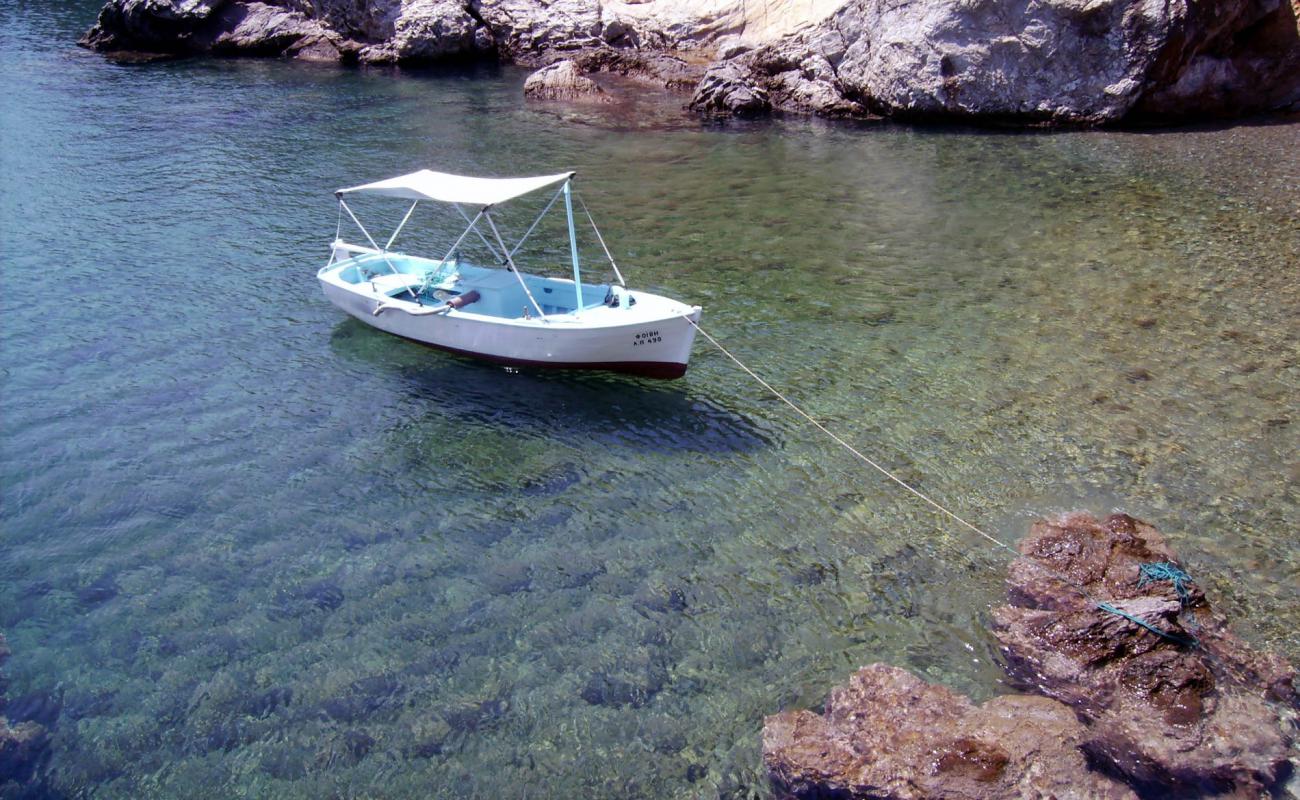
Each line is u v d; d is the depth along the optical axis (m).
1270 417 18.11
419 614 13.91
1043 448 17.47
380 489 16.84
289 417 19.05
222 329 22.50
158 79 47.94
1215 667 12.27
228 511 16.28
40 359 21.02
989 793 10.22
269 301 23.92
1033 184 31.27
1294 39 36.03
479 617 13.82
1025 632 12.94
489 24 52.00
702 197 31.19
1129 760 11.04
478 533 15.66
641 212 29.92
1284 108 37.41
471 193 20.41
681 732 11.89
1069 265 25.09
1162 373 19.73
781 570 14.70
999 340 21.38
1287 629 13.15
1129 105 36.09
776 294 23.97
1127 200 29.41
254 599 14.28
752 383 19.98
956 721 11.15
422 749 11.75
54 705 12.52
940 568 14.65
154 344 21.75
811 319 22.62
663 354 19.25
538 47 51.25
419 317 20.80
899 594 14.13
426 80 48.00
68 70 49.50
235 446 18.09
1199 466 16.78
